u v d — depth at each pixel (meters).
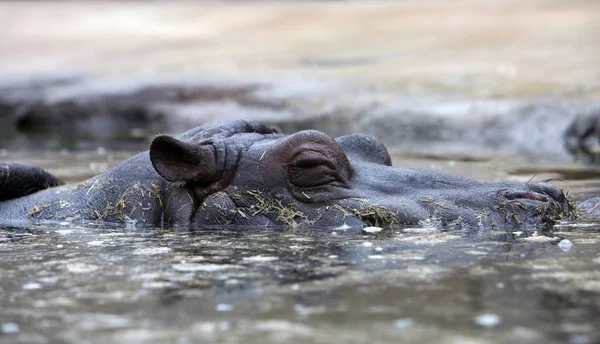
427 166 25.75
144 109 43.25
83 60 54.44
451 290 10.65
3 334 9.31
